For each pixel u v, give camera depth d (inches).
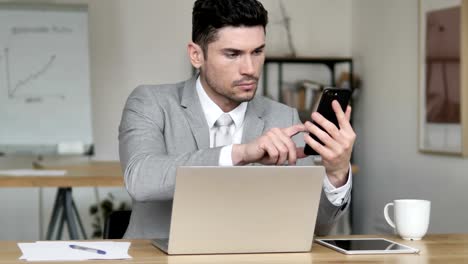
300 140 73.2
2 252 56.4
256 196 54.9
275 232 56.4
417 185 168.7
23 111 181.9
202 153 58.9
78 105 184.2
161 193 58.6
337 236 66.7
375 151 190.9
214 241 55.5
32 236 197.0
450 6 152.7
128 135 67.3
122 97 198.8
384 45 185.5
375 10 191.0
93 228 199.0
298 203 56.2
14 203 195.9
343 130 59.1
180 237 54.9
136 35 199.2
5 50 181.8
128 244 60.3
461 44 148.5
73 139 183.8
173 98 70.4
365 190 197.0
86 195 198.7
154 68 200.1
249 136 70.4
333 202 63.0
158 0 199.8
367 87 195.9
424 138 164.2
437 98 158.4
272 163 58.5
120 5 198.2
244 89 63.2
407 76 173.2
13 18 182.4
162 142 67.5
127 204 197.6
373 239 64.0
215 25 61.8
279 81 201.0
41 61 183.0
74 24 184.5
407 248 58.5
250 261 53.2
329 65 204.7
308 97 198.5
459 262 53.5
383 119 186.2
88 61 184.7
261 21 61.9
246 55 62.2
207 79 64.7
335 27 207.9
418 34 166.1
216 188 53.8
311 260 53.9
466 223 148.6
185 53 201.3
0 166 191.3
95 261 52.8
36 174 131.6
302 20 207.3
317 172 55.4
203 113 69.5
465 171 149.0
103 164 162.2
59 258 53.6
